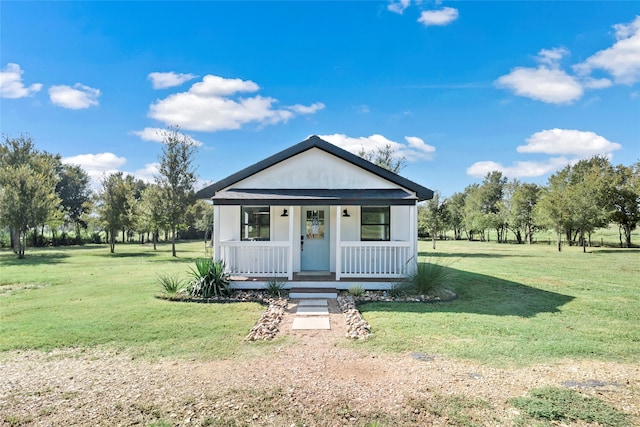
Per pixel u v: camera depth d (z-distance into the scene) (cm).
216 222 1041
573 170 3894
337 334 660
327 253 1188
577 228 2902
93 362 525
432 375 470
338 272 1034
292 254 1086
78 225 4275
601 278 1320
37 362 525
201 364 516
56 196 2952
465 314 789
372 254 1177
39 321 735
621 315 795
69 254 2581
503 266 1706
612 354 552
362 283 1009
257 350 574
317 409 380
